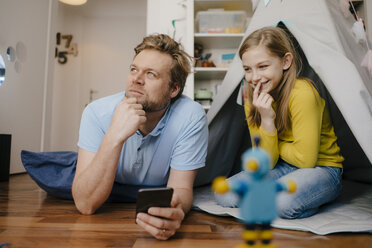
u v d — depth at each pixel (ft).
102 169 3.17
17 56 8.96
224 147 5.53
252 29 4.58
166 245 2.49
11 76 8.71
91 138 3.61
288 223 3.03
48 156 4.78
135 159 3.76
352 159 6.38
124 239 2.64
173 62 3.46
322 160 3.74
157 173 3.92
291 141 3.83
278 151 3.76
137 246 2.46
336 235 2.79
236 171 6.03
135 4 14.88
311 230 2.85
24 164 4.61
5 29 8.41
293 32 3.92
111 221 3.26
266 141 3.53
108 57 16.21
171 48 3.48
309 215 3.37
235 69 4.69
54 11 11.07
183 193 3.24
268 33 3.57
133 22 16.34
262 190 1.60
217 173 5.70
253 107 3.94
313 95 3.42
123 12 15.75
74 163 4.73
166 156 3.74
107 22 16.29
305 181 3.30
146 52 3.38
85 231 2.87
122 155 3.76
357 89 3.21
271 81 3.54
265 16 4.49
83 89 16.02
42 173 4.64
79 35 16.02
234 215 3.31
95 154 3.57
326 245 2.50
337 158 3.81
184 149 3.55
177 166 3.55
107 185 3.24
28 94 9.57
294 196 3.19
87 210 3.49
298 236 2.76
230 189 1.56
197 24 9.35
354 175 6.45
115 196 4.34
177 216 2.62
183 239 2.67
